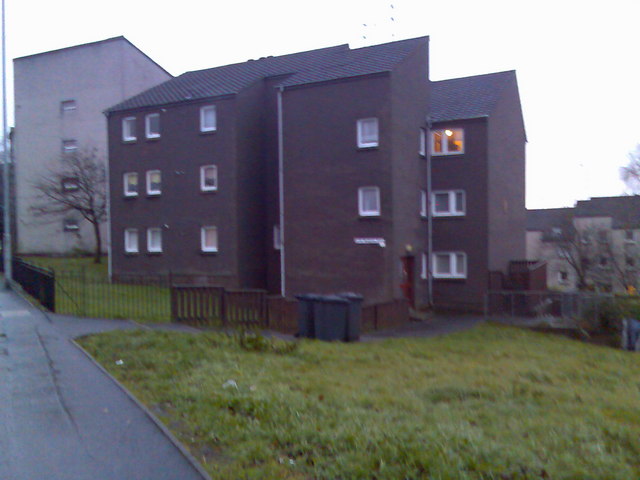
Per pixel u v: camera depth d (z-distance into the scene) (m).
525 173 31.95
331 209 22.16
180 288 14.97
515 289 25.27
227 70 28.77
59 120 37.03
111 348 10.79
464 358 13.36
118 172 27.52
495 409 8.08
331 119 22.19
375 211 21.56
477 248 25.22
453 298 25.38
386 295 21.19
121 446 6.11
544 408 8.33
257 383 8.26
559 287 44.12
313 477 5.26
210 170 25.56
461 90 28.11
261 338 11.63
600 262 37.91
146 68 37.41
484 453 5.54
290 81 23.34
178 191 26.00
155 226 26.56
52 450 6.00
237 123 24.92
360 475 5.18
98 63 35.97
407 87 22.98
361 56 23.91
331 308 14.76
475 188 25.28
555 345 17.00
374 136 21.62
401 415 7.15
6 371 9.20
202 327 14.62
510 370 11.76
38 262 32.38
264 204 26.58
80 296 19.62
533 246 52.69
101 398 7.78
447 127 25.70
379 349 13.48
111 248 27.62
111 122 27.67
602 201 50.72
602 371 12.96
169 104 26.06
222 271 25.05
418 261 24.08
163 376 8.85
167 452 5.95
